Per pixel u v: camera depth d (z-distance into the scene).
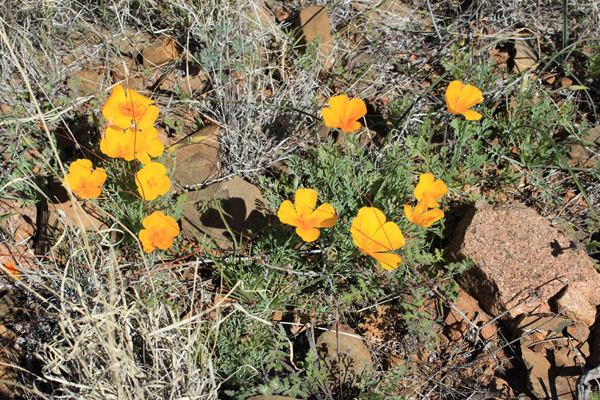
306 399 0.58
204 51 0.70
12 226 0.66
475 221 0.65
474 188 0.71
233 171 0.72
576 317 0.61
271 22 0.80
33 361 0.60
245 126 0.72
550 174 0.72
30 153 0.69
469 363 0.61
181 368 0.56
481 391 0.59
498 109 0.77
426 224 0.57
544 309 0.62
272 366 0.58
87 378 0.55
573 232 0.68
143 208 0.65
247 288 0.62
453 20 0.83
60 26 0.77
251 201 0.67
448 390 0.60
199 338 0.56
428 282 0.61
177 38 0.77
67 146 0.70
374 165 0.70
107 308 0.54
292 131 0.74
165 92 0.75
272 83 0.75
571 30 0.82
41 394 0.54
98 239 0.63
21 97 0.71
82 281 0.61
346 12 0.82
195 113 0.74
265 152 0.72
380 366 0.61
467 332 0.62
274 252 0.64
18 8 0.74
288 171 0.70
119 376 0.53
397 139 0.73
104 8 0.77
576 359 0.61
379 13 0.83
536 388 0.60
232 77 0.75
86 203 0.66
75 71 0.75
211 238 0.66
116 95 0.61
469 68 0.77
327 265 0.64
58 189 0.66
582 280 0.62
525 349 0.61
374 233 0.58
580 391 0.58
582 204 0.70
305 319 0.63
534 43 0.81
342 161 0.68
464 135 0.69
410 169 0.68
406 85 0.78
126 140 0.61
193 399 0.53
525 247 0.63
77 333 0.57
